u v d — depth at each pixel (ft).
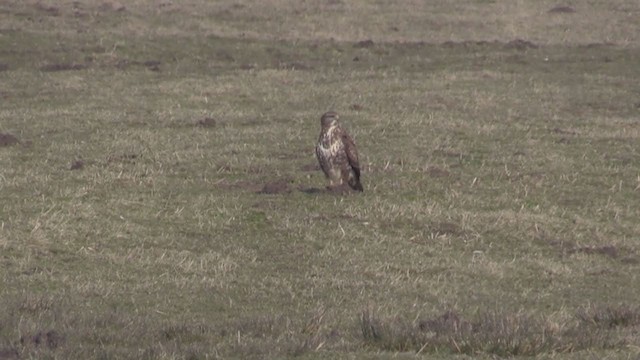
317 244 92.48
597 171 120.67
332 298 77.97
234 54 203.10
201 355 53.98
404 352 56.34
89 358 53.26
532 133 137.90
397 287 82.33
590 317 67.41
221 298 76.84
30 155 120.67
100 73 180.24
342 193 106.42
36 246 86.33
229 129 136.56
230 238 93.25
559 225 101.45
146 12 233.96
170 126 138.92
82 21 221.87
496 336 57.62
